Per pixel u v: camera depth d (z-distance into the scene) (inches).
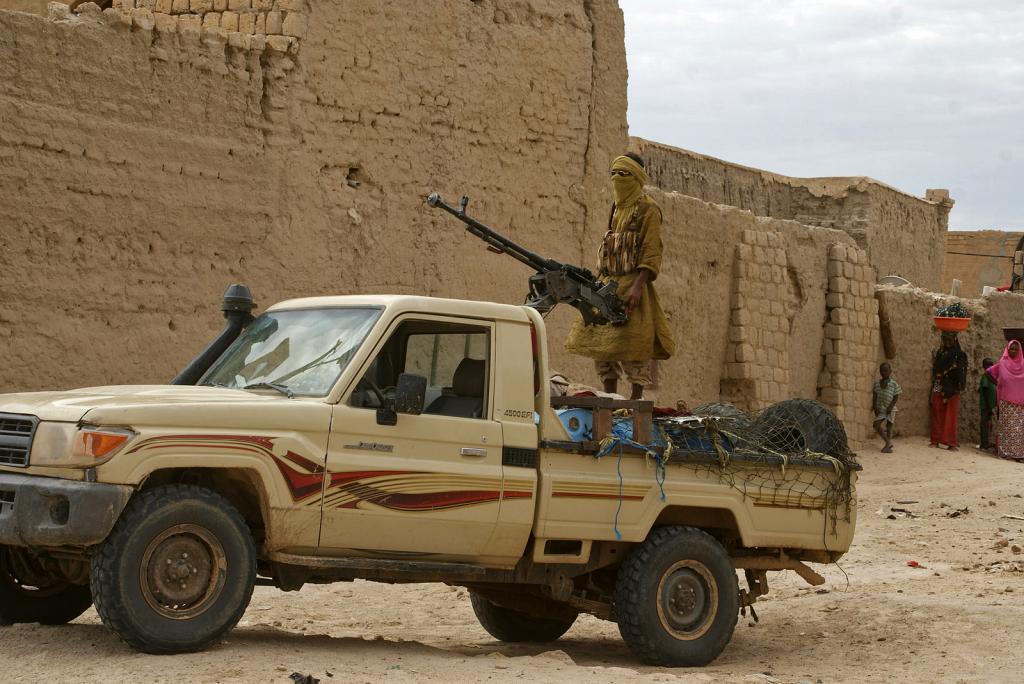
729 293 802.8
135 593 227.5
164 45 460.4
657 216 364.2
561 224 631.2
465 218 335.6
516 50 601.3
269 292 494.6
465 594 393.4
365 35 528.4
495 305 277.1
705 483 295.6
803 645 323.6
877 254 1253.7
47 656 231.3
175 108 463.2
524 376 276.4
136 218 451.2
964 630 334.6
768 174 1214.3
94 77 438.6
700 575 294.4
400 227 546.6
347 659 245.4
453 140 569.0
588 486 278.4
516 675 245.6
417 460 258.8
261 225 491.8
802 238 869.8
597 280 358.3
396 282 545.3
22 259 419.2
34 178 421.7
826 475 313.7
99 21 441.4
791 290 865.5
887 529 557.6
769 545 305.1
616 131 663.8
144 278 454.3
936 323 925.8
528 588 302.7
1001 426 907.4
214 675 216.8
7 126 414.3
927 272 1392.7
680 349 760.3
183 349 465.1
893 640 325.1
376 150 535.2
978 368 1017.5
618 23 665.0
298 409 246.7
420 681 230.2
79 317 435.5
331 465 248.1
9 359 415.5
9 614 276.1
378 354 262.4
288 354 271.7
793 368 857.5
